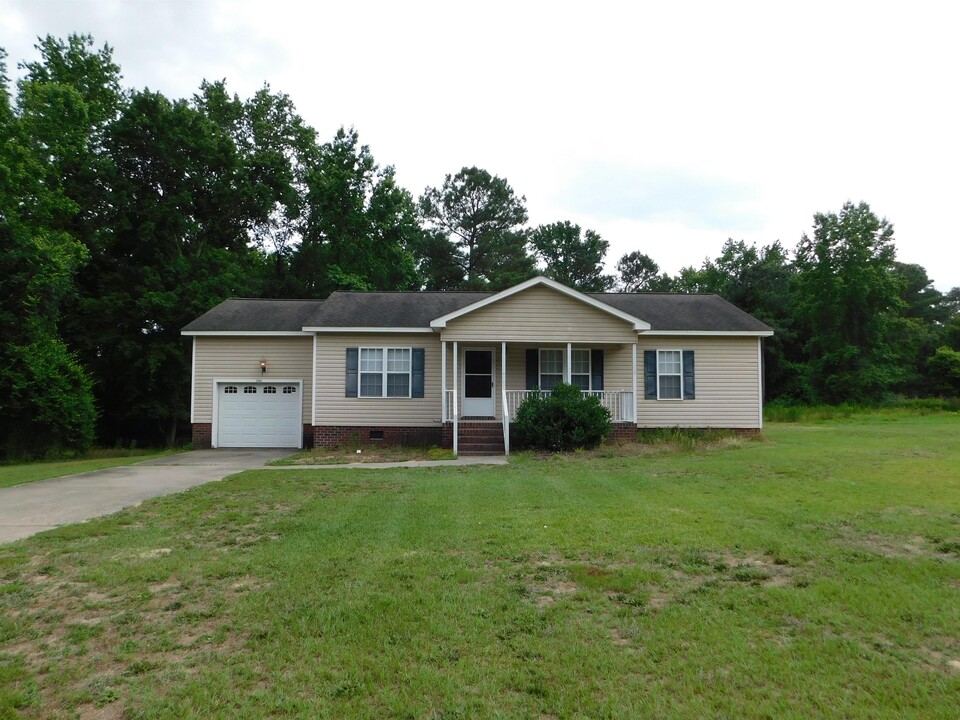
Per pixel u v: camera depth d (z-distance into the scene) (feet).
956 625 14.19
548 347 59.77
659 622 14.56
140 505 29.07
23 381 60.54
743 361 61.31
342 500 29.45
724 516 24.79
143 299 82.07
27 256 65.00
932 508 25.58
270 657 13.12
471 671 12.37
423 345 59.77
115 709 11.20
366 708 11.16
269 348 63.57
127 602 16.40
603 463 43.09
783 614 14.96
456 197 148.56
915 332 159.12
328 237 111.24
